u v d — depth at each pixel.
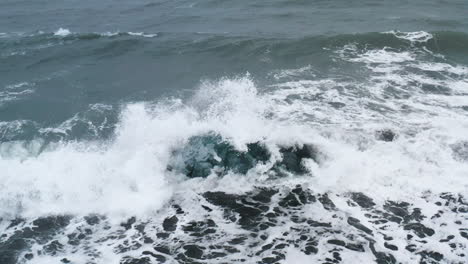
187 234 9.58
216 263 8.67
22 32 26.59
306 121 12.91
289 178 11.08
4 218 10.36
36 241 9.59
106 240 9.55
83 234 9.77
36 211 10.52
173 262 8.77
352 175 10.89
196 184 11.15
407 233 9.13
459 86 14.83
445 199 9.95
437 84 15.04
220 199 10.62
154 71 17.98
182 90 15.76
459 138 11.77
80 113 14.54
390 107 13.62
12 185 11.02
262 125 12.67
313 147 11.73
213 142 11.98
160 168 11.55
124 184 11.15
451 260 8.34
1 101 15.67
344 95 14.58
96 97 15.74
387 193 10.29
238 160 11.49
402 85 15.08
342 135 12.09
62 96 15.98
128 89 16.27
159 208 10.47
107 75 17.86
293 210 10.09
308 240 9.13
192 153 11.82
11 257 9.09
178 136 12.39
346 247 8.86
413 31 20.73
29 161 11.87
